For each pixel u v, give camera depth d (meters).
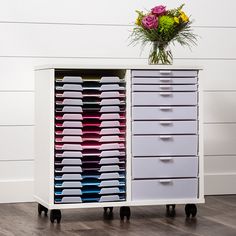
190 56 4.61
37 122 3.99
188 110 3.88
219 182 4.66
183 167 3.87
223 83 4.66
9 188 4.36
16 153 4.39
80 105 3.80
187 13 4.59
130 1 4.51
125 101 3.83
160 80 3.85
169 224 3.69
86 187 3.81
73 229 3.57
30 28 4.39
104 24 4.48
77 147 3.77
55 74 4.02
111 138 3.82
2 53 4.35
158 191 3.84
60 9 4.43
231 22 4.66
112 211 4.04
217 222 3.73
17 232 3.51
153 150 3.84
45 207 3.93
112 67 3.79
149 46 4.54
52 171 3.73
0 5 4.34
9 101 4.37
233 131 4.69
